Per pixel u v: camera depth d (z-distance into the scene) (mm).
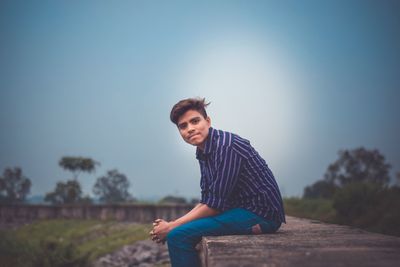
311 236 3033
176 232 2893
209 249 2361
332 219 11406
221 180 2861
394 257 2078
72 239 17625
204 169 3035
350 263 1928
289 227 4238
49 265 8102
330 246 2477
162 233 2953
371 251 2268
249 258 2080
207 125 3027
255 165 2992
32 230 21562
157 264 9188
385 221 8570
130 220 23547
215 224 2904
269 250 2318
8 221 28312
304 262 1964
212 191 2893
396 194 10438
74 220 24109
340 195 11305
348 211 11008
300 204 16391
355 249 2346
